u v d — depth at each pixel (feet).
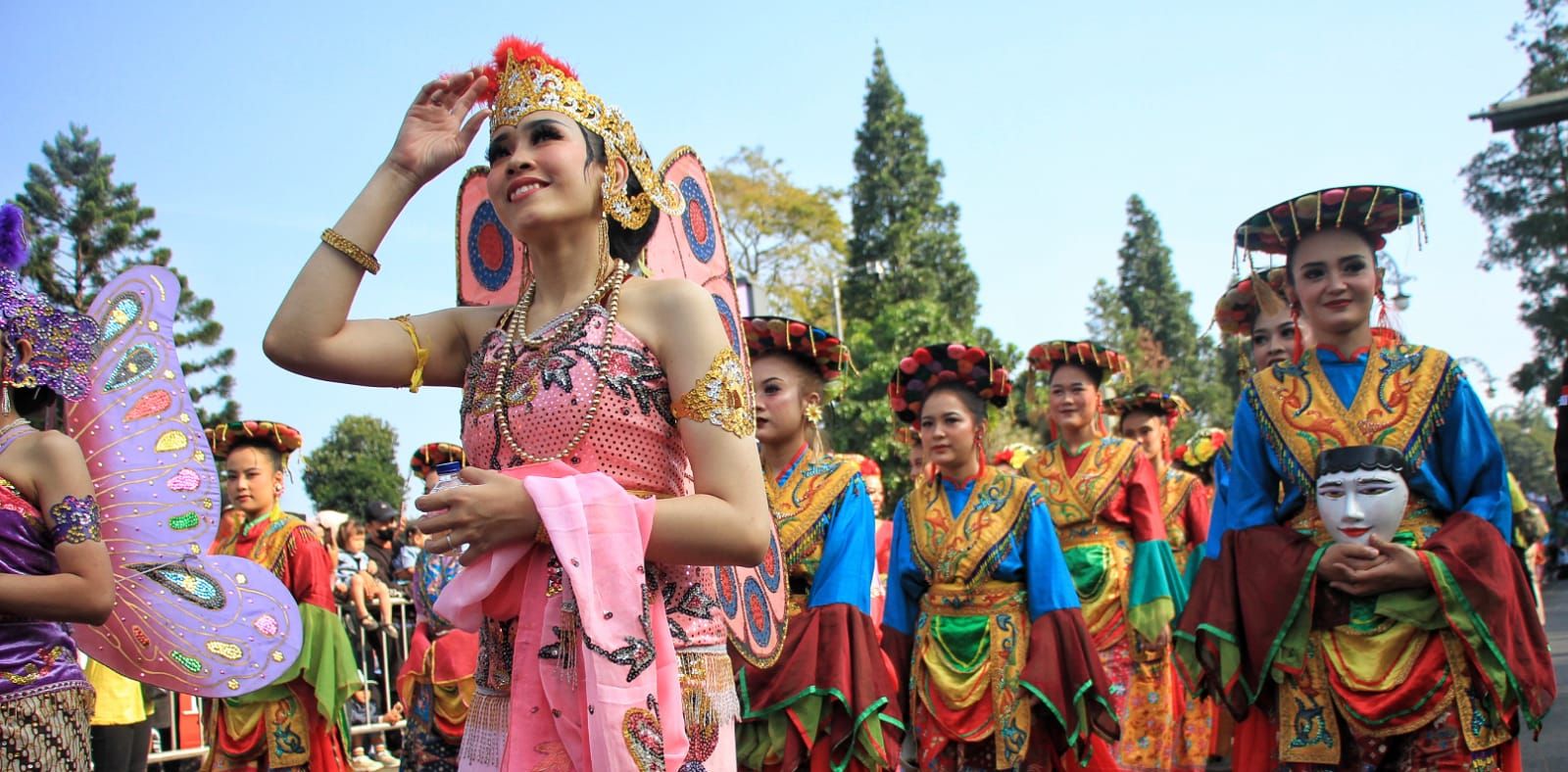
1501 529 13.15
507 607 8.14
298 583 24.49
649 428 8.26
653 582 8.14
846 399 92.68
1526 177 105.70
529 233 8.55
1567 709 27.86
